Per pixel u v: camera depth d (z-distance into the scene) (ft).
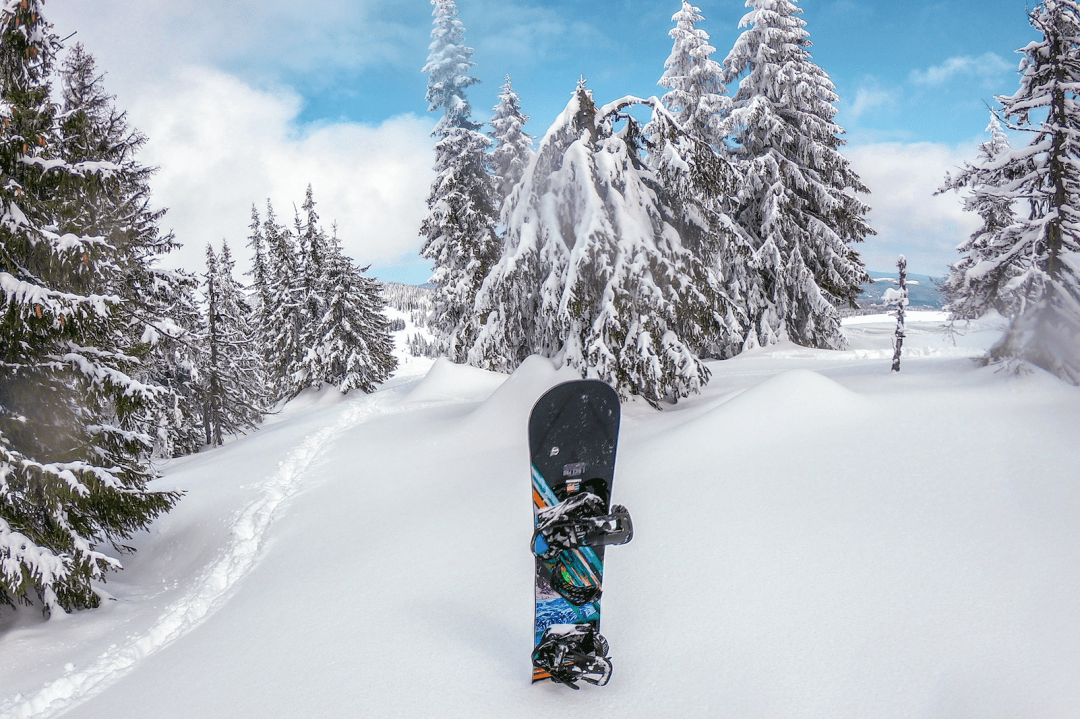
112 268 25.12
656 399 35.65
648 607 13.89
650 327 34.73
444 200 77.51
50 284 23.26
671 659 11.71
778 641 11.73
